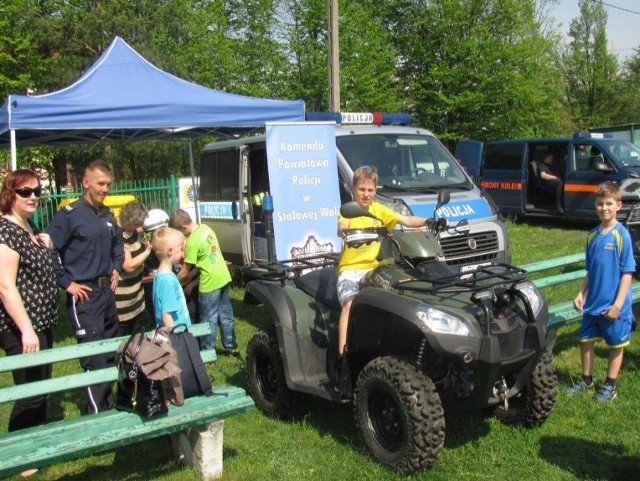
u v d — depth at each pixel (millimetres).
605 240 5012
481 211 8078
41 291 4238
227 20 29188
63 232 4684
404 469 4012
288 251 7762
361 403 4262
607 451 4340
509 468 4152
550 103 29484
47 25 21484
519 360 3986
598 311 5055
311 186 7934
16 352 4199
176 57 25297
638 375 5617
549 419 4805
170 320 4469
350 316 4324
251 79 28141
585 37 41750
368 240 4188
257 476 4215
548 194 15766
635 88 45375
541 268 6395
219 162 9852
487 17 27469
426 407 3908
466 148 11922
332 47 15625
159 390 3881
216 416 3982
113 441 3629
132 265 5391
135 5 22938
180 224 6352
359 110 25812
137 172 22297
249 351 5285
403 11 29125
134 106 7715
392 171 8336
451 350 3768
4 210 4152
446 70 27000
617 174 14141
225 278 6484
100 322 4832
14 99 6988
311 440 4715
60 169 22656
